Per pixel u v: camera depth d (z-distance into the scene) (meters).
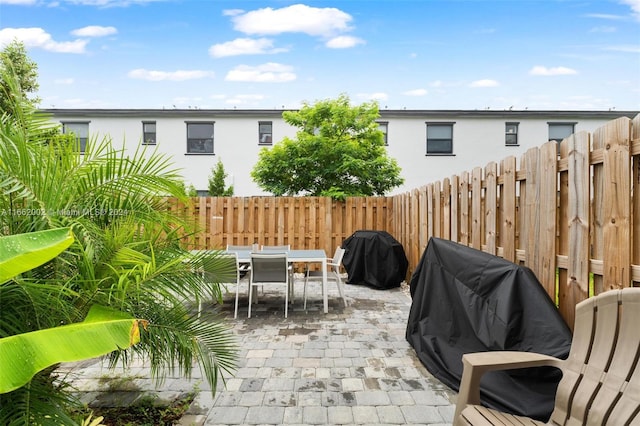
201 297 2.10
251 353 3.40
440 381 2.81
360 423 2.26
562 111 12.09
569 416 1.58
